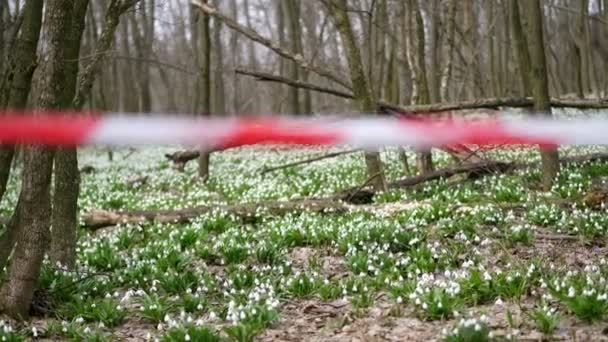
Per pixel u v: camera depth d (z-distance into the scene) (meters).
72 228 9.49
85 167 24.91
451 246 10.00
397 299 7.39
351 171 19.02
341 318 7.28
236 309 7.23
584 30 30.39
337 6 14.08
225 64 52.12
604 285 7.11
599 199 11.86
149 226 12.84
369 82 16.22
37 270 7.42
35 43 8.05
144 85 37.03
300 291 8.22
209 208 13.42
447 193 13.66
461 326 6.11
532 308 7.07
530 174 14.68
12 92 8.01
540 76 13.14
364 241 10.41
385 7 27.55
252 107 55.59
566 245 10.02
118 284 9.02
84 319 7.52
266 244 10.29
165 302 7.89
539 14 13.06
